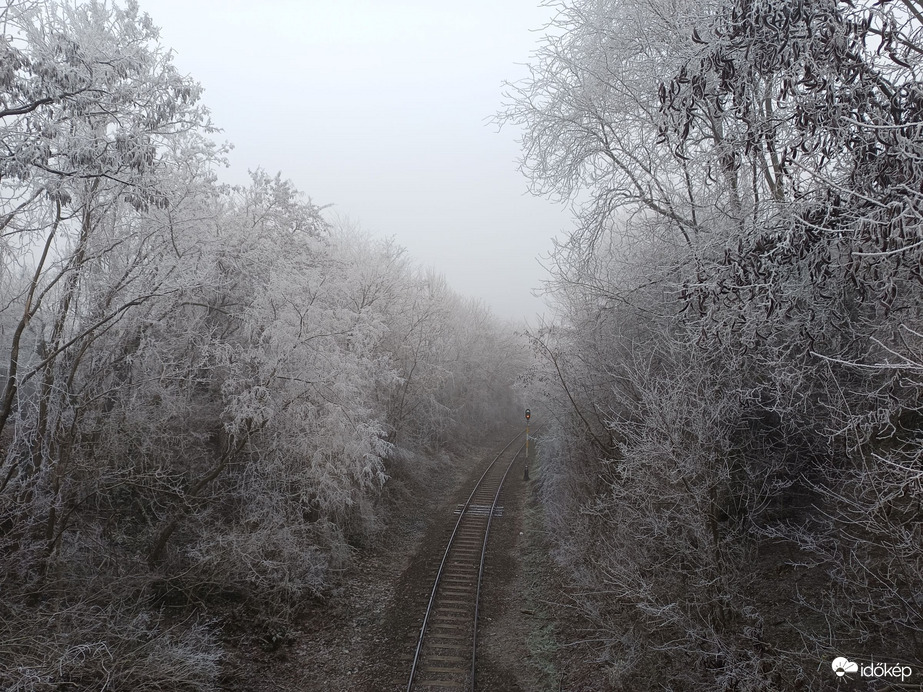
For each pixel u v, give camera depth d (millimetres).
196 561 10438
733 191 7977
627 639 8430
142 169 7062
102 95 7074
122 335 9352
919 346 5355
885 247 4742
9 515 8094
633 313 11188
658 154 9758
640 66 9461
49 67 5914
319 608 11891
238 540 10570
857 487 6383
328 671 9875
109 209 8758
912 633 6289
